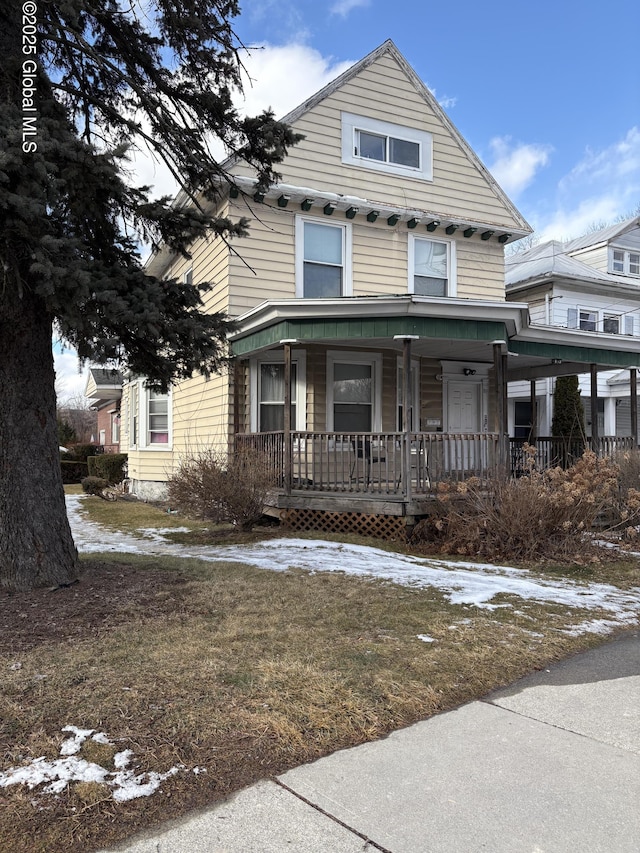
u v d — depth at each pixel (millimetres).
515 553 7879
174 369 6652
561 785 2674
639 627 5145
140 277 5551
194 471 9781
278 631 4523
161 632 4398
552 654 4367
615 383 18547
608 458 9992
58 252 4680
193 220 6441
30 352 5422
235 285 10945
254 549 8062
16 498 5359
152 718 3092
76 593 5289
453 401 13078
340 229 11961
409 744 3016
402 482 8891
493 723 3273
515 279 18562
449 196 12992
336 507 9227
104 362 6379
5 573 5336
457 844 2260
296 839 2266
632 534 9211
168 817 2373
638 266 21094
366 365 11719
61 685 3439
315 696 3418
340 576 6402
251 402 11242
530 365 13664
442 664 4008
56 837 2230
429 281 12883
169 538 9203
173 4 6266
